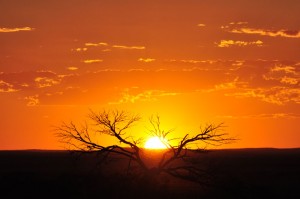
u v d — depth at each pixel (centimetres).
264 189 6062
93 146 5762
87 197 6044
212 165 5834
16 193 6294
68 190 6194
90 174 6253
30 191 6306
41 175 7238
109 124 5712
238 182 5825
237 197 6225
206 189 6812
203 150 5666
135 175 6038
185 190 6719
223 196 6406
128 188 5988
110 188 6009
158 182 6338
